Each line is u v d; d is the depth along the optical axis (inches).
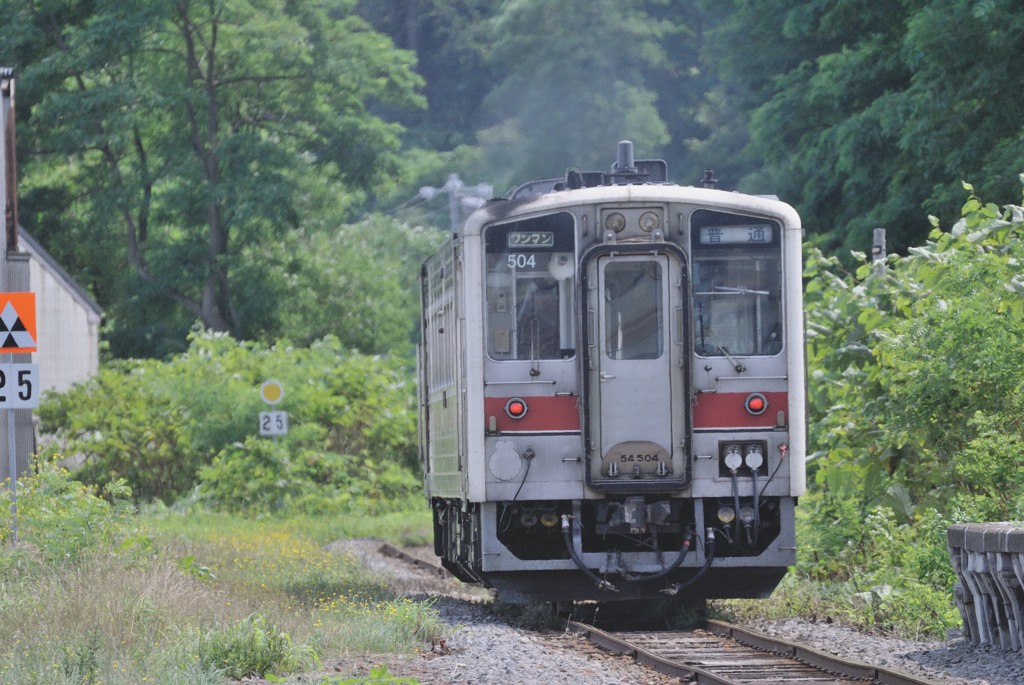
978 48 3880.4
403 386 5605.3
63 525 2427.4
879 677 1503.4
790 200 5027.1
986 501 2084.2
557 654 1729.8
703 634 1959.9
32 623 1807.3
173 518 4547.2
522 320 2021.4
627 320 2007.9
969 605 1733.5
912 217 4365.2
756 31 5452.8
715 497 2025.1
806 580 2374.5
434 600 2385.6
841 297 2659.9
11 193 3181.6
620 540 2073.1
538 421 2010.3
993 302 2271.2
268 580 2605.8
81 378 5772.6
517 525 2075.5
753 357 2018.9
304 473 5123.0
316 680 1478.8
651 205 2022.6
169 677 1477.6
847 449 2568.9
